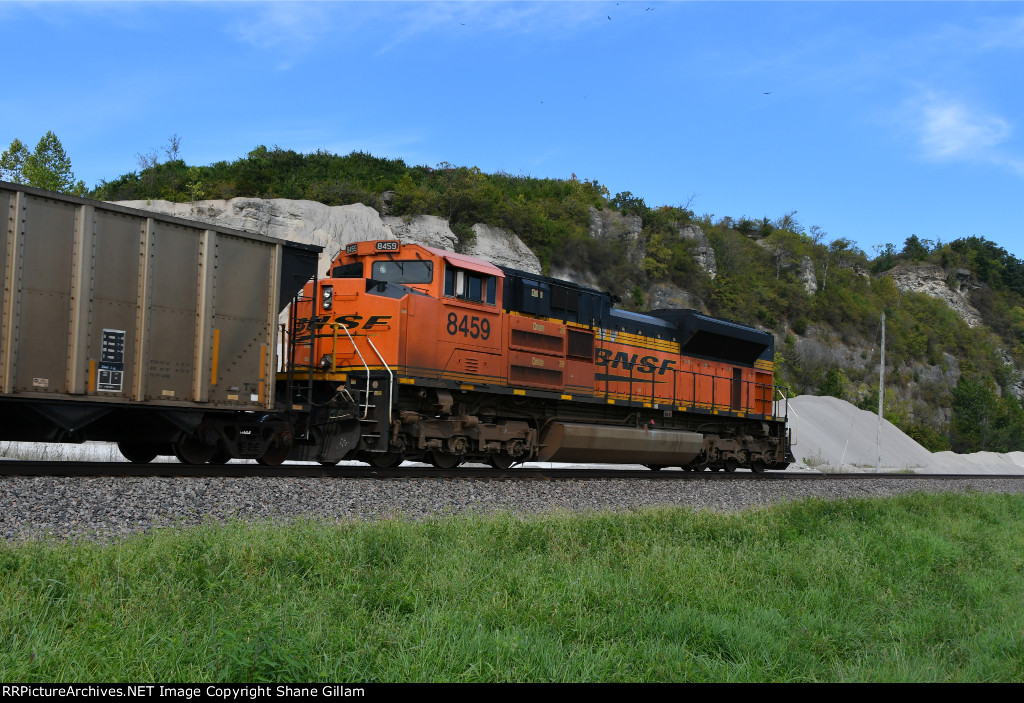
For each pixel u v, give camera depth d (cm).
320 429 1407
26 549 600
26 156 4659
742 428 2353
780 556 861
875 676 518
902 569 887
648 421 2009
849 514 1279
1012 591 854
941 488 2325
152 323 1066
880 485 2161
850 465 3725
